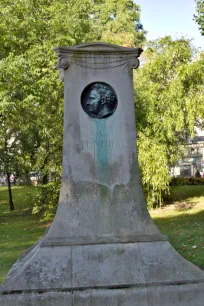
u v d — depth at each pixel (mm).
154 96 15086
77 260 5434
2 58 14156
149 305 5184
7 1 14352
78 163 5836
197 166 31047
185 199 18625
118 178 5871
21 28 14289
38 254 5434
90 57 5969
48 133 14297
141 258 5527
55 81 13398
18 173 19188
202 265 7203
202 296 5254
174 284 5277
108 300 5152
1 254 9359
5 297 5070
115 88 6000
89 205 5770
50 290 5141
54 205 14867
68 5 15922
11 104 12734
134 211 5828
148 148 14812
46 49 13695
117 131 5945
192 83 14617
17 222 16359
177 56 15289
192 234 10453
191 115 14164
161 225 12758
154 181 14719
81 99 5926
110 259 5480
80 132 5883
